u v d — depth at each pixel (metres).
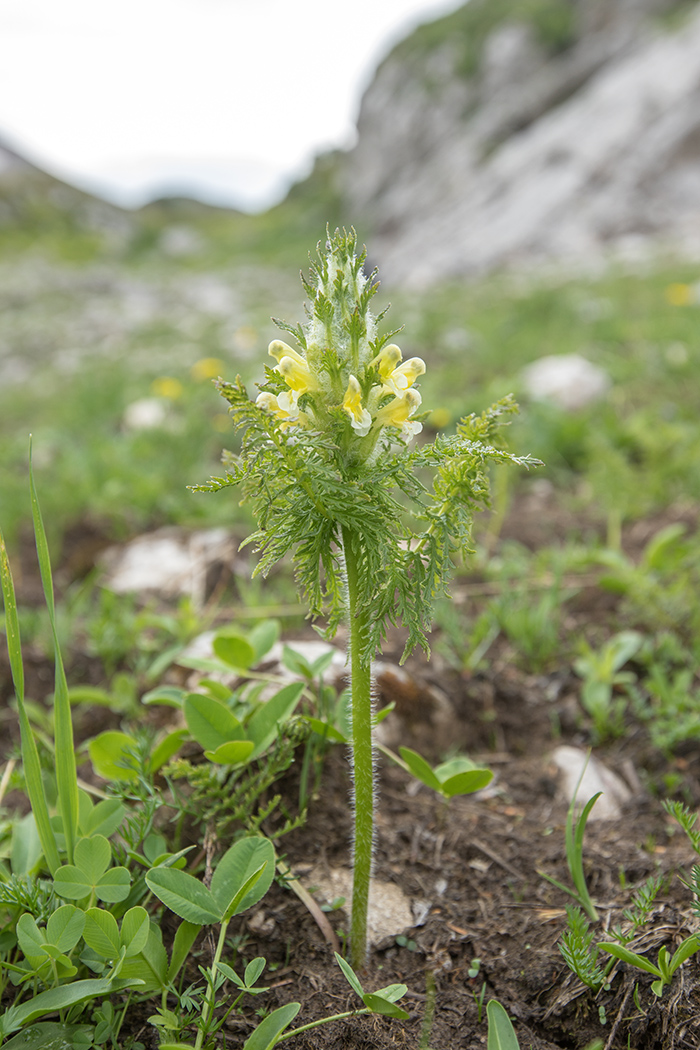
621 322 8.19
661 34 26.91
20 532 4.86
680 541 3.91
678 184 22.72
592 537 4.16
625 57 30.28
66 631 3.51
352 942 1.79
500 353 7.79
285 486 1.47
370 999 1.49
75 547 4.64
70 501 4.94
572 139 25.12
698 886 1.70
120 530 4.69
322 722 2.10
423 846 2.20
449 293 14.70
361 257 1.44
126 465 5.28
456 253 24.61
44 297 22.64
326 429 1.46
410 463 1.49
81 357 13.41
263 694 2.41
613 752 2.65
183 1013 1.68
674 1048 1.58
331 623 1.66
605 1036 1.65
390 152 38.31
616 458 4.52
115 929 1.54
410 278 24.98
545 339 8.25
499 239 23.88
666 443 4.77
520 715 2.87
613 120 24.34
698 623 3.11
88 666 3.38
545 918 1.94
